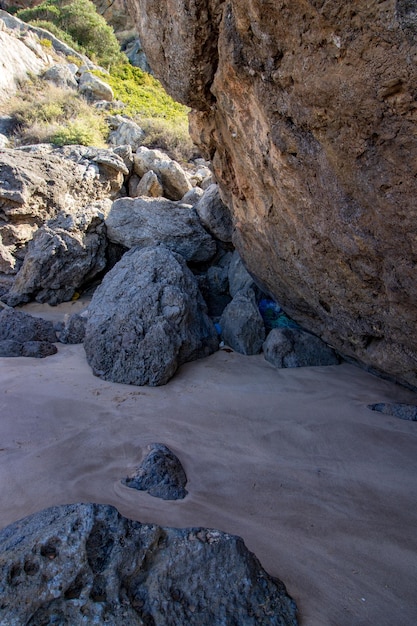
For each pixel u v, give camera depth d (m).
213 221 6.62
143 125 12.59
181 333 4.49
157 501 2.41
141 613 1.56
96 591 1.58
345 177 2.11
